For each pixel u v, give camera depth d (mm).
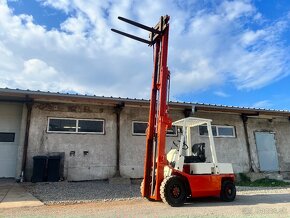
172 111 15031
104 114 13516
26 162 11734
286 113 16641
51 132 12445
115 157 13211
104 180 12828
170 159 8641
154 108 8625
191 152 9312
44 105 12602
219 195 8523
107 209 7156
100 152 13039
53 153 12273
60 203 7938
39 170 11312
